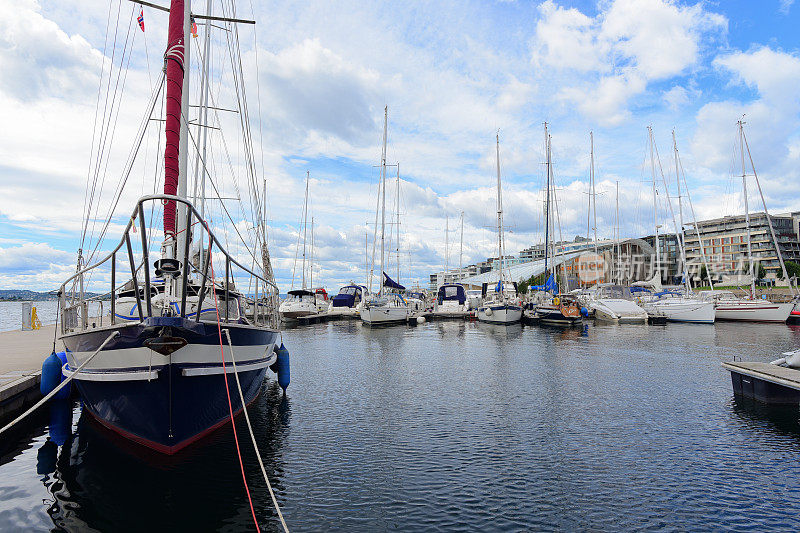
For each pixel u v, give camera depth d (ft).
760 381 35.76
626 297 146.61
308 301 146.82
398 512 19.33
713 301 124.98
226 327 26.55
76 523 18.61
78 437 30.14
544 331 106.73
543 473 23.34
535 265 260.21
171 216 28.17
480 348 75.05
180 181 29.94
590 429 30.40
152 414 24.09
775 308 119.03
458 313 154.30
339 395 40.73
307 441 28.22
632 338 88.17
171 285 28.50
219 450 26.55
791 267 254.88
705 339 84.02
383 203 138.00
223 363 25.32
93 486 22.02
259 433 29.68
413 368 55.31
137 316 28.37
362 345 81.05
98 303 29.96
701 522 18.51
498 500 20.40
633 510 19.48
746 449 26.43
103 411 26.68
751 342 77.92
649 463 24.56
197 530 18.07
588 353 67.05
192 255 30.96
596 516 18.99
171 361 23.15
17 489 21.91
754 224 281.13
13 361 43.75
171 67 28.45
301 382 46.83
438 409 35.73
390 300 139.44
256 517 19.02
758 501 20.22
